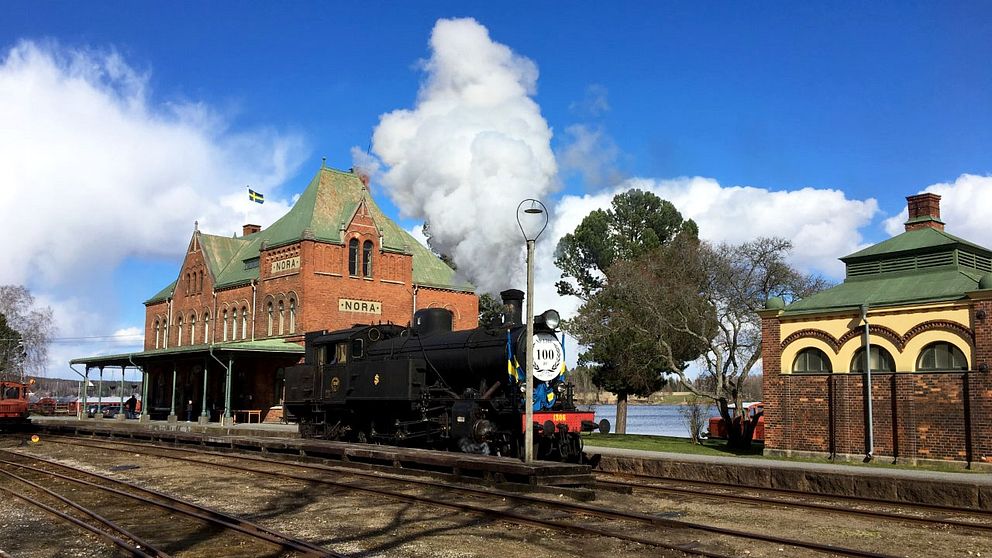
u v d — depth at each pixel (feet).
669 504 47.39
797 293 123.85
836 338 75.25
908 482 50.67
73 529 39.04
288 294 142.00
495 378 66.18
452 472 59.16
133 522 40.55
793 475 56.34
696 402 122.01
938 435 67.10
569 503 43.52
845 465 67.62
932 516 44.01
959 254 75.05
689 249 119.24
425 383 71.67
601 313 126.93
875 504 48.85
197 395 158.61
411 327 80.59
